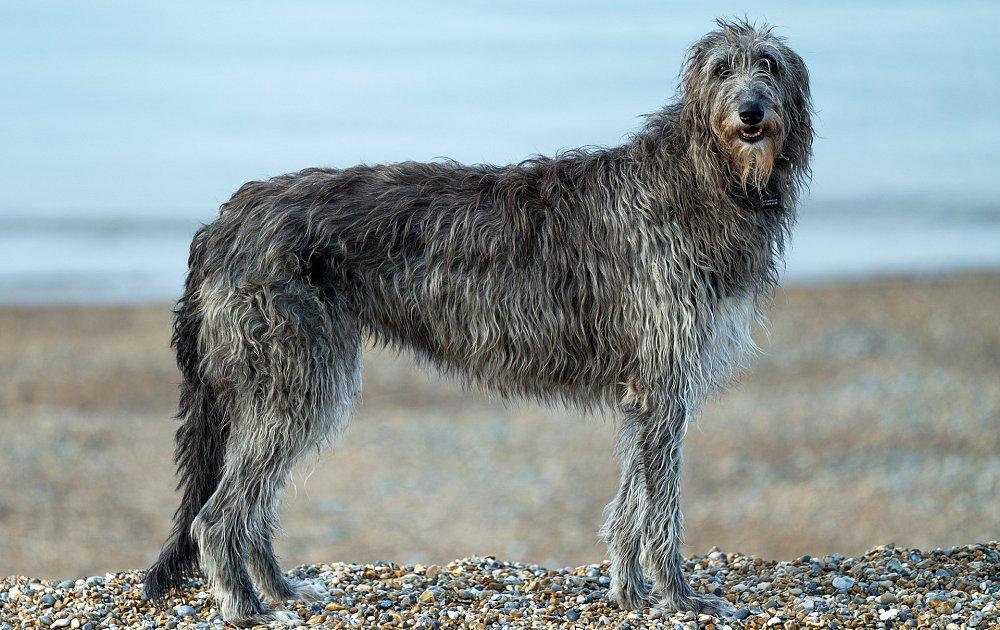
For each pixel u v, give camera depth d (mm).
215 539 7121
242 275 7238
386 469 15852
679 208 7223
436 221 7410
